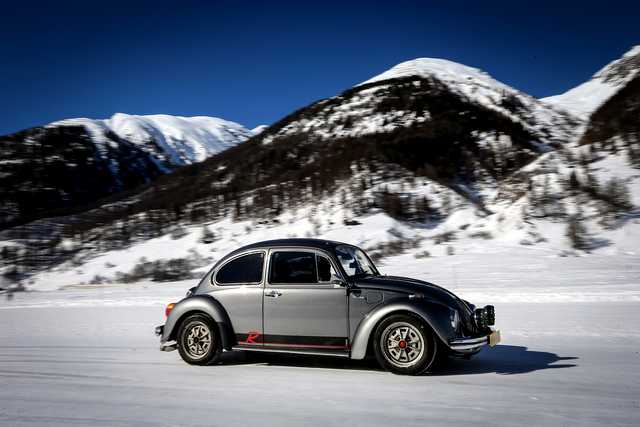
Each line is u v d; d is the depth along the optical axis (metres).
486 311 5.82
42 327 11.46
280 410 4.44
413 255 29.92
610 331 8.20
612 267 19.53
